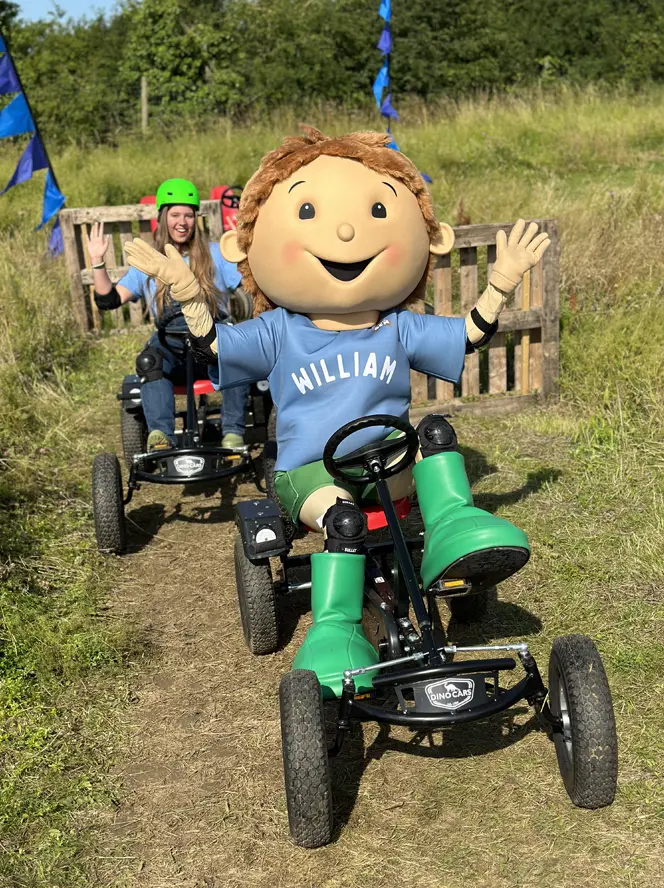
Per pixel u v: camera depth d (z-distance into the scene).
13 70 9.99
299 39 25.48
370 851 2.89
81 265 9.66
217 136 19.02
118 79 24.95
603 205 9.39
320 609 3.30
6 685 3.80
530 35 28.67
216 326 3.82
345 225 3.63
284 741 2.80
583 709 2.77
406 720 2.83
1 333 8.01
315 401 3.83
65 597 4.59
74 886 2.83
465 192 11.76
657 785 3.06
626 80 26.33
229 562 5.02
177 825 3.08
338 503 3.38
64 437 6.71
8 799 3.18
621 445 5.79
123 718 3.67
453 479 3.45
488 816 3.00
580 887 2.69
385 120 20.62
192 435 5.21
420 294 4.20
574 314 7.20
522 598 4.32
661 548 4.58
